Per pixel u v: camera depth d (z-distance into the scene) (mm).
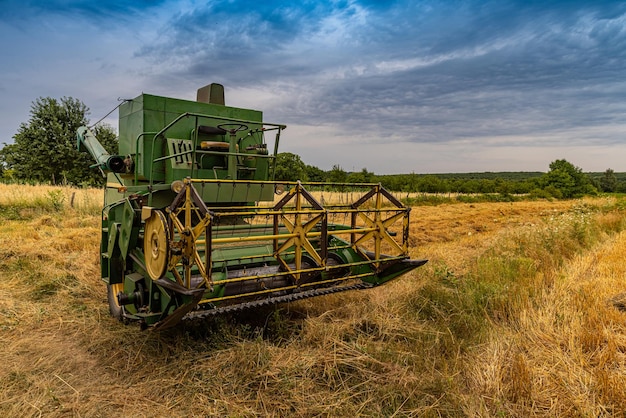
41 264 7465
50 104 30422
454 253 8914
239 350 3920
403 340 4465
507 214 20484
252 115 6098
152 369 3908
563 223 10648
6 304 5598
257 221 6918
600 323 4539
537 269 7055
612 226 12648
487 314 5066
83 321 5082
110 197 6516
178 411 3277
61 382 3691
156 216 3623
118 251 5039
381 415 3168
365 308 5152
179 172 5102
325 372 3715
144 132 5277
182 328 4500
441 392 3434
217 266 4402
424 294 5621
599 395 3324
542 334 4402
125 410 3287
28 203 15211
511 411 3193
